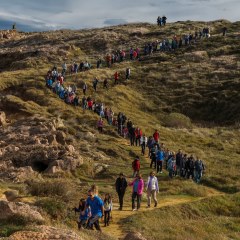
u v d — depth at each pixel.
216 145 45.94
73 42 94.00
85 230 16.09
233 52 76.88
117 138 43.84
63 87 54.78
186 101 61.19
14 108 48.97
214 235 20.61
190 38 82.88
